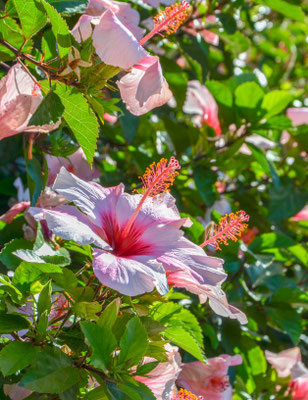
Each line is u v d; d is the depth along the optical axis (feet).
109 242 2.69
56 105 2.72
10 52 2.87
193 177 4.06
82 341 2.64
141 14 3.96
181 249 2.72
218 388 3.32
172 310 2.82
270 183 4.61
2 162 3.78
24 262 2.67
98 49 2.65
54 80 2.74
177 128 4.14
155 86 2.75
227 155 4.05
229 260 3.85
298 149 4.56
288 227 4.65
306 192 4.39
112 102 3.13
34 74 3.02
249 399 3.78
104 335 2.51
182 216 3.54
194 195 4.17
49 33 2.96
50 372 2.50
